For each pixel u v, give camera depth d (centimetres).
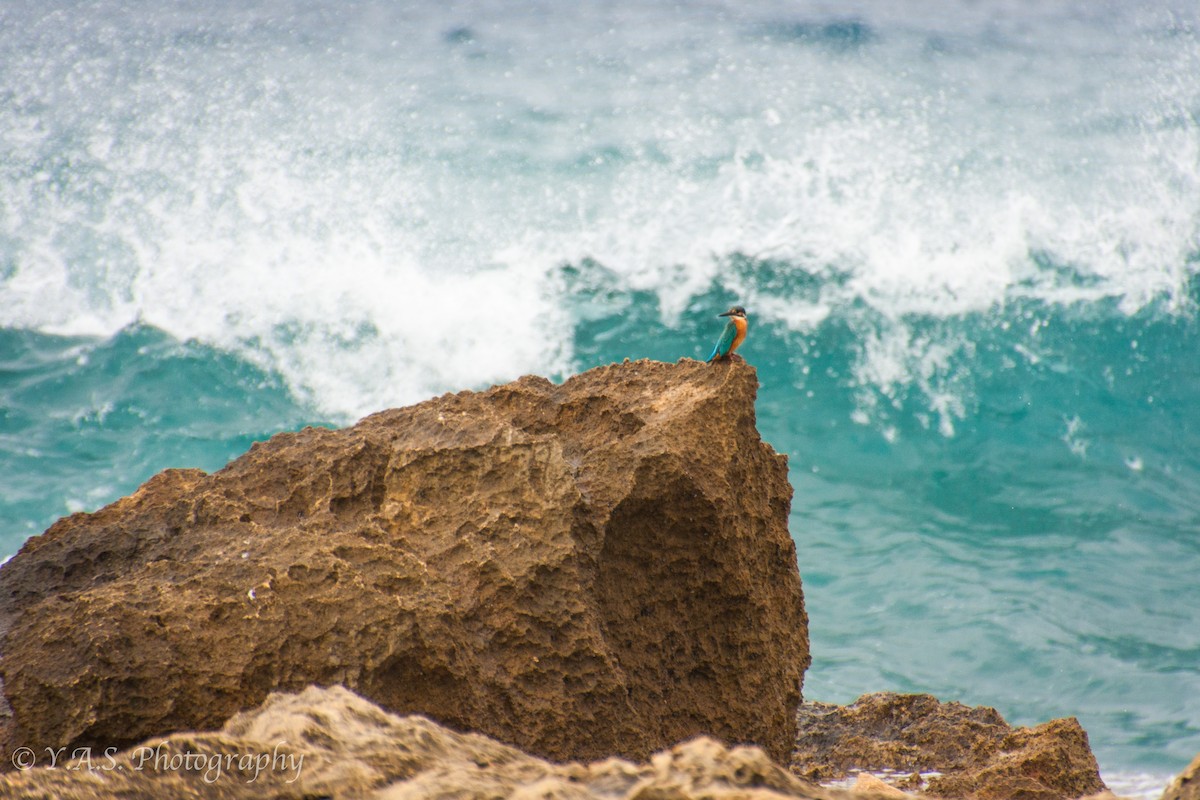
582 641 2564
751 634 2909
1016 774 3108
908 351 8050
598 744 2530
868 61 10125
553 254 8425
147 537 2838
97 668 2194
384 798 1409
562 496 2680
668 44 10250
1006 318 8269
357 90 9631
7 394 7012
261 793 1430
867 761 3519
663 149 9162
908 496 6944
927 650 5319
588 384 3206
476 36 10294
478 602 2538
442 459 2767
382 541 2581
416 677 2362
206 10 10325
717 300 8244
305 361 7650
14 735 2188
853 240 8519
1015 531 6488
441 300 8106
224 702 2242
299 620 2336
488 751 1600
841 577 6003
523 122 9406
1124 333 8231
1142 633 5394
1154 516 6675
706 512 2780
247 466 3023
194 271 8012
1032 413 7694
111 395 7100
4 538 5875
